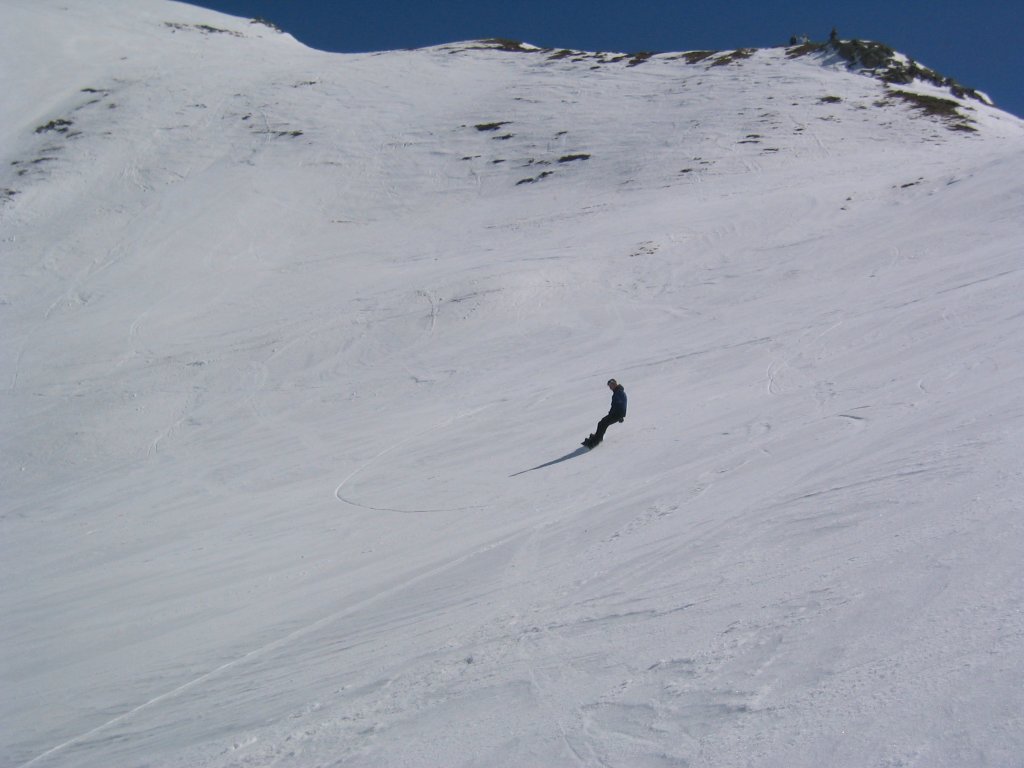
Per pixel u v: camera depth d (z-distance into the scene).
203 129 51.84
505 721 4.08
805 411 11.44
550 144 46.69
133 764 5.33
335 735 4.67
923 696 2.94
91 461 18.61
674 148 43.12
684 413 13.84
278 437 18.31
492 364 21.19
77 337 27.23
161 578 10.75
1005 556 3.89
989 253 20.31
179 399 21.61
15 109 56.34
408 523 11.27
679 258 27.42
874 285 20.38
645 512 8.30
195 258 35.22
